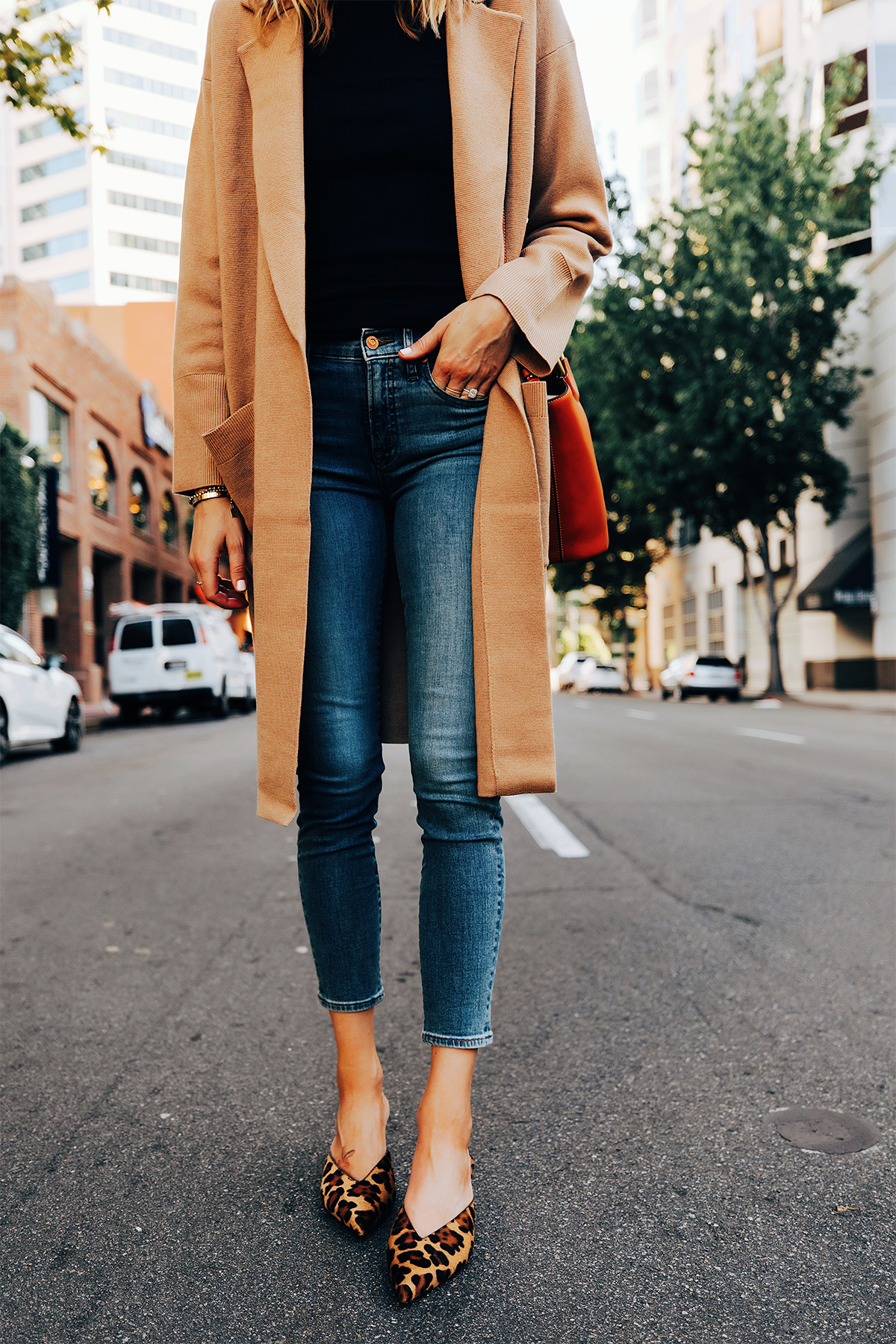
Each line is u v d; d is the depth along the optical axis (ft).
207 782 25.34
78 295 205.67
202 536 5.15
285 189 4.68
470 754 4.80
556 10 5.28
